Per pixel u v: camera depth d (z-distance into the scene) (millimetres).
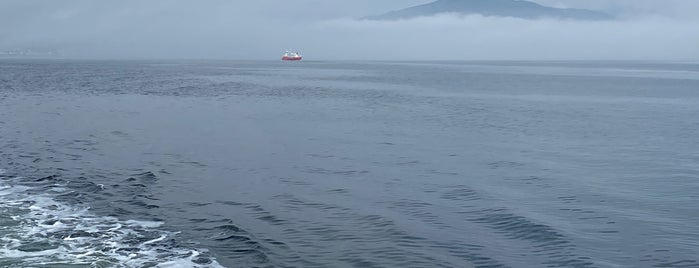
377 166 43688
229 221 28641
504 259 24156
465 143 55281
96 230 26297
